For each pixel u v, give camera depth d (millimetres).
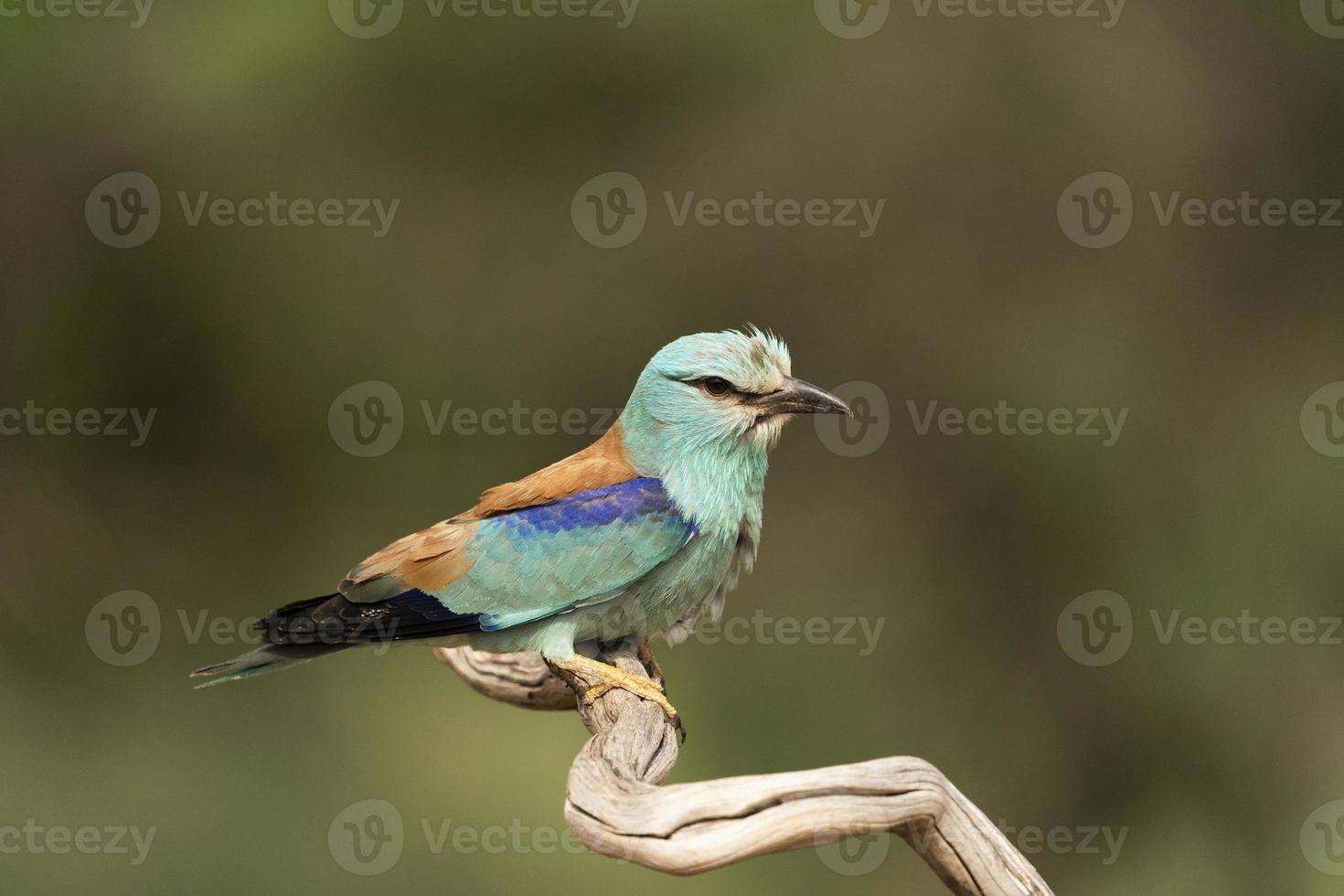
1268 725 14281
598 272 15117
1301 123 15289
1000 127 15172
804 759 14531
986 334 15242
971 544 15242
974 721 14820
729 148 15117
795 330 15344
